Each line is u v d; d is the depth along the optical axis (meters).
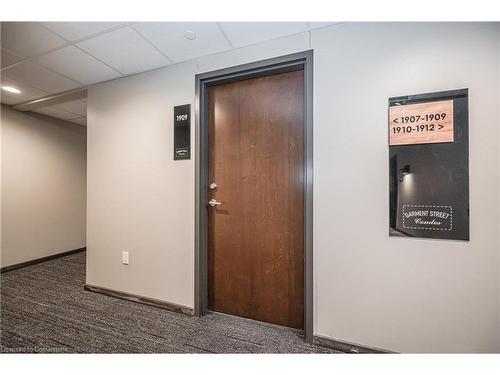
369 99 1.54
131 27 1.68
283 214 1.89
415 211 1.44
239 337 1.73
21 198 3.32
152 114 2.24
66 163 3.90
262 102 1.96
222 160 2.07
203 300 2.04
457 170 1.35
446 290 1.38
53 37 1.78
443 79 1.39
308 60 1.70
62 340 1.68
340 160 1.61
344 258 1.60
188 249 2.07
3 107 3.15
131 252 2.32
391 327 1.49
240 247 2.01
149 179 2.24
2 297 2.38
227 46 1.89
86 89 2.60
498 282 1.29
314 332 1.66
